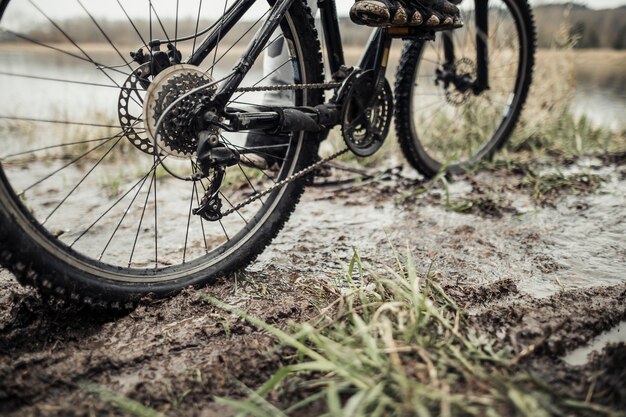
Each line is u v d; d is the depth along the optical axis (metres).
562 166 3.62
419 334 1.67
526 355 1.62
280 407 1.46
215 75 5.55
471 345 1.60
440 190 3.23
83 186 3.40
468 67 3.94
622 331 1.85
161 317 1.87
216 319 1.86
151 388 1.52
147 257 2.45
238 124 1.94
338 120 2.29
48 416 1.41
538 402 1.40
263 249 2.22
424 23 2.26
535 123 4.21
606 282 2.17
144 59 1.87
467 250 2.46
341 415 1.30
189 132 1.86
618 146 4.03
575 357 1.68
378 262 2.35
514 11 3.28
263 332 1.80
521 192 3.17
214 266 2.10
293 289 2.10
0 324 1.83
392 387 1.42
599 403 1.44
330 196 3.17
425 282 2.09
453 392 1.44
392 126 4.06
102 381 1.57
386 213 2.92
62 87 6.13
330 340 1.63
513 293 2.07
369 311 1.84
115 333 1.80
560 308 1.91
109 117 4.70
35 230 1.67
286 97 2.57
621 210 2.89
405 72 2.98
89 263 1.82
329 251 2.46
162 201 3.15
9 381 1.50
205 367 1.60
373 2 2.10
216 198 1.97
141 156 4.12
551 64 4.59
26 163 3.82
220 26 1.97
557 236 2.60
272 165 2.61
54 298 1.76
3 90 5.88
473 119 4.11
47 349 1.72
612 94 5.56
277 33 2.53
